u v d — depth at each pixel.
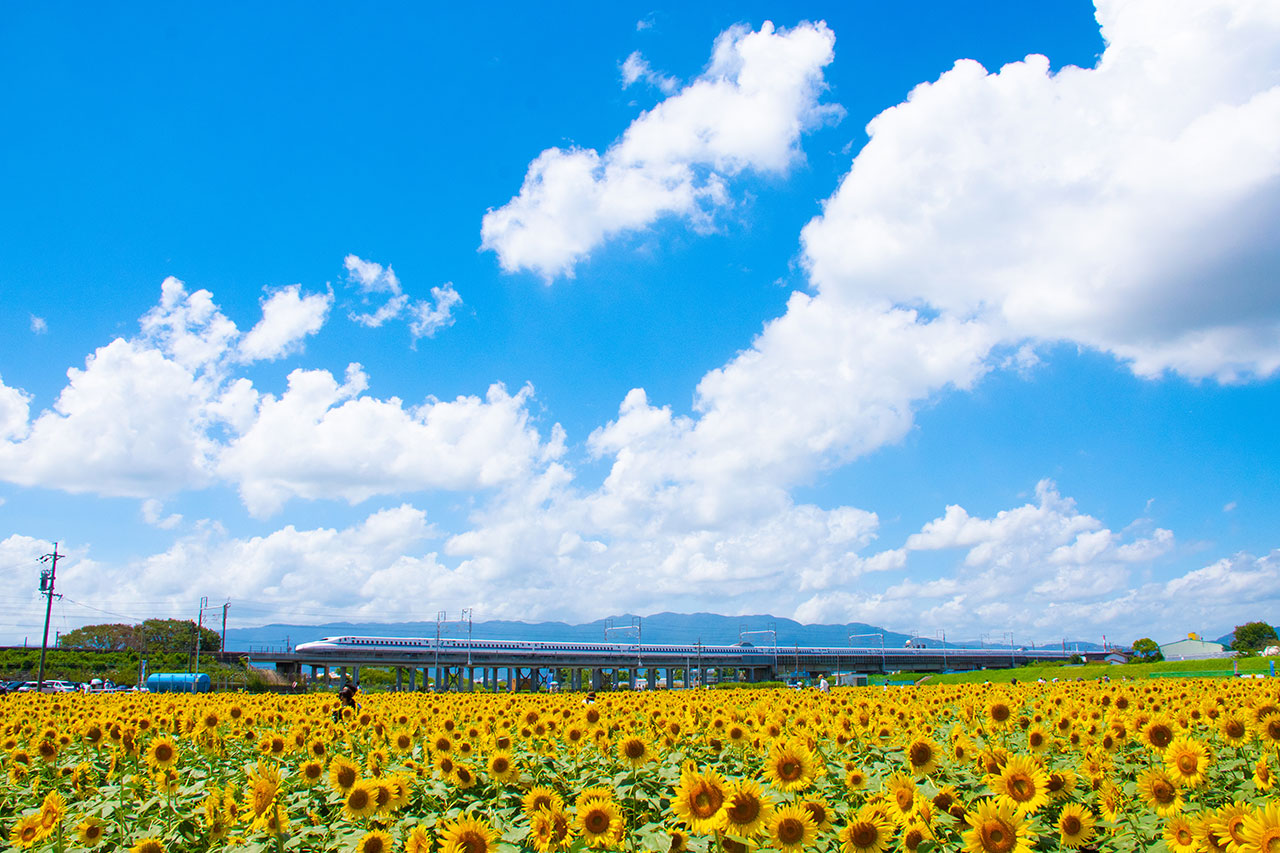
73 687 117.31
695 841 7.29
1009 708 12.62
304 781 11.16
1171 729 10.61
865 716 13.73
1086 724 13.05
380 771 11.55
